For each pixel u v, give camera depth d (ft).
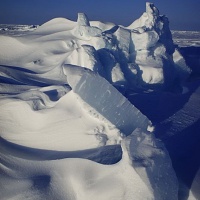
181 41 187.11
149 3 57.93
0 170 23.53
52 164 24.43
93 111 29.19
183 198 21.81
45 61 60.80
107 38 50.47
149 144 21.98
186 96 47.32
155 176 19.88
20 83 48.03
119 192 19.92
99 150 27.22
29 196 20.88
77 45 63.67
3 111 33.09
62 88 38.83
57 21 79.25
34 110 32.24
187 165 25.62
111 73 46.93
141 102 42.27
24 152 28.91
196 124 34.73
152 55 54.24
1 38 70.44
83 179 22.27
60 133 29.30
